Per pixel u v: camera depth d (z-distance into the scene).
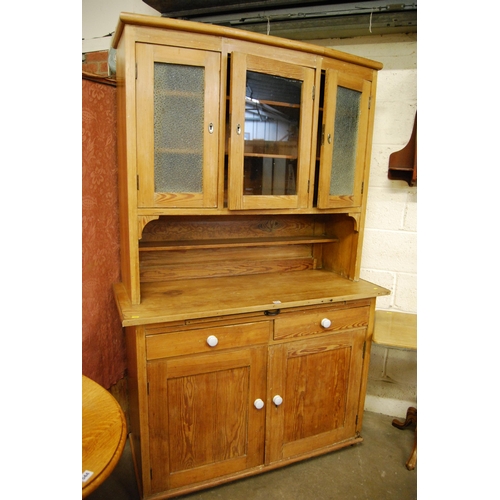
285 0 1.60
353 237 1.77
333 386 1.67
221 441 1.49
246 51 1.35
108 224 1.66
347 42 1.84
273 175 1.50
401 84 1.81
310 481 1.61
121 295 1.50
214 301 1.46
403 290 1.98
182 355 1.37
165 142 1.31
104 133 1.58
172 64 1.27
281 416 1.58
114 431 0.82
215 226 1.78
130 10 1.89
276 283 1.73
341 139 1.60
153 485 1.42
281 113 1.47
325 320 1.56
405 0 1.55
